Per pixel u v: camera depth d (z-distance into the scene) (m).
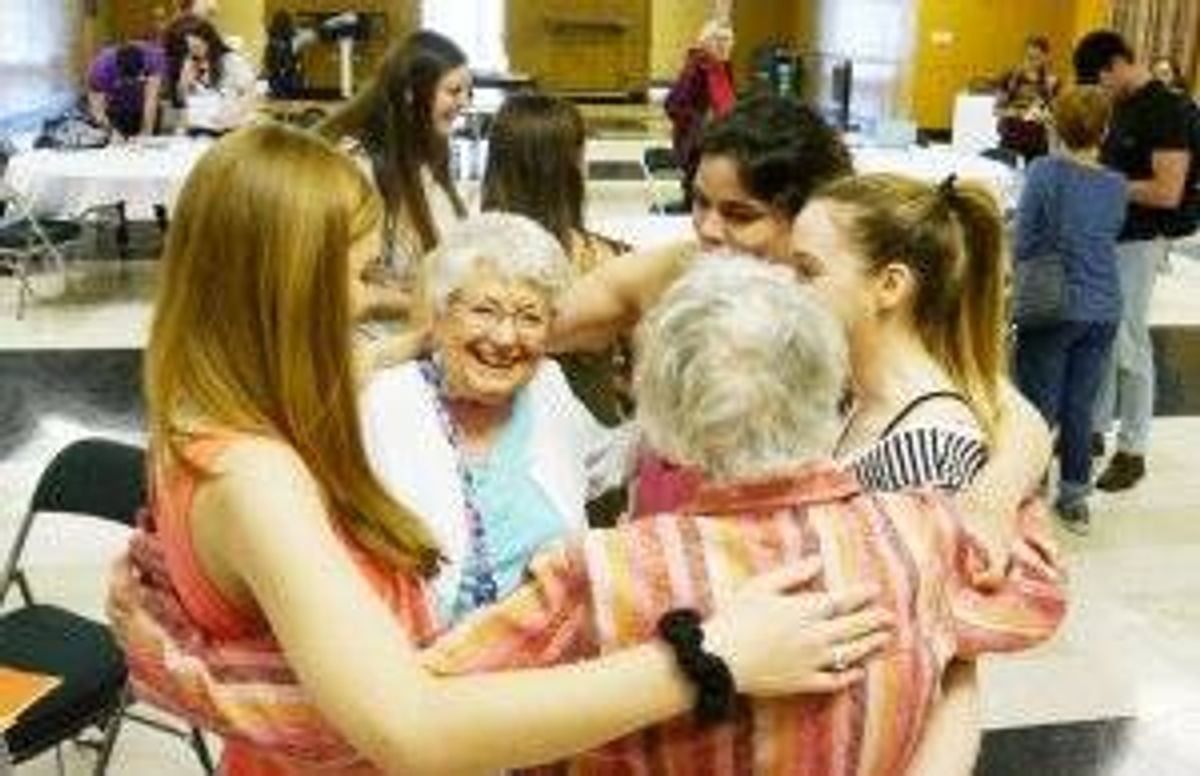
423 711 1.01
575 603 1.08
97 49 14.59
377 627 1.05
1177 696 3.71
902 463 1.50
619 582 1.06
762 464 1.08
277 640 1.11
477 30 17.28
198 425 1.14
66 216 7.31
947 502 1.21
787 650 1.03
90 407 5.73
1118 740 3.49
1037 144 9.12
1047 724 3.54
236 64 9.48
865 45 16.11
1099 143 4.62
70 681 2.69
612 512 1.92
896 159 8.26
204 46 9.26
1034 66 11.09
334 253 1.17
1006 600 1.22
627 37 17.56
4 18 10.59
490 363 1.81
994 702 3.63
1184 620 4.16
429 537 1.27
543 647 1.08
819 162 1.85
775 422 1.07
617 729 1.02
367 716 1.01
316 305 1.17
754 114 1.88
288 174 1.17
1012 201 7.69
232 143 1.19
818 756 1.06
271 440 1.14
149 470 1.22
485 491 1.80
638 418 1.15
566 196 2.82
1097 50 5.26
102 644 2.82
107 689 2.73
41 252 7.77
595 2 17.41
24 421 5.54
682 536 1.08
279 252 1.15
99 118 8.95
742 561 1.07
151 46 9.24
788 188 1.84
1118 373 5.16
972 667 1.26
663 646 1.03
